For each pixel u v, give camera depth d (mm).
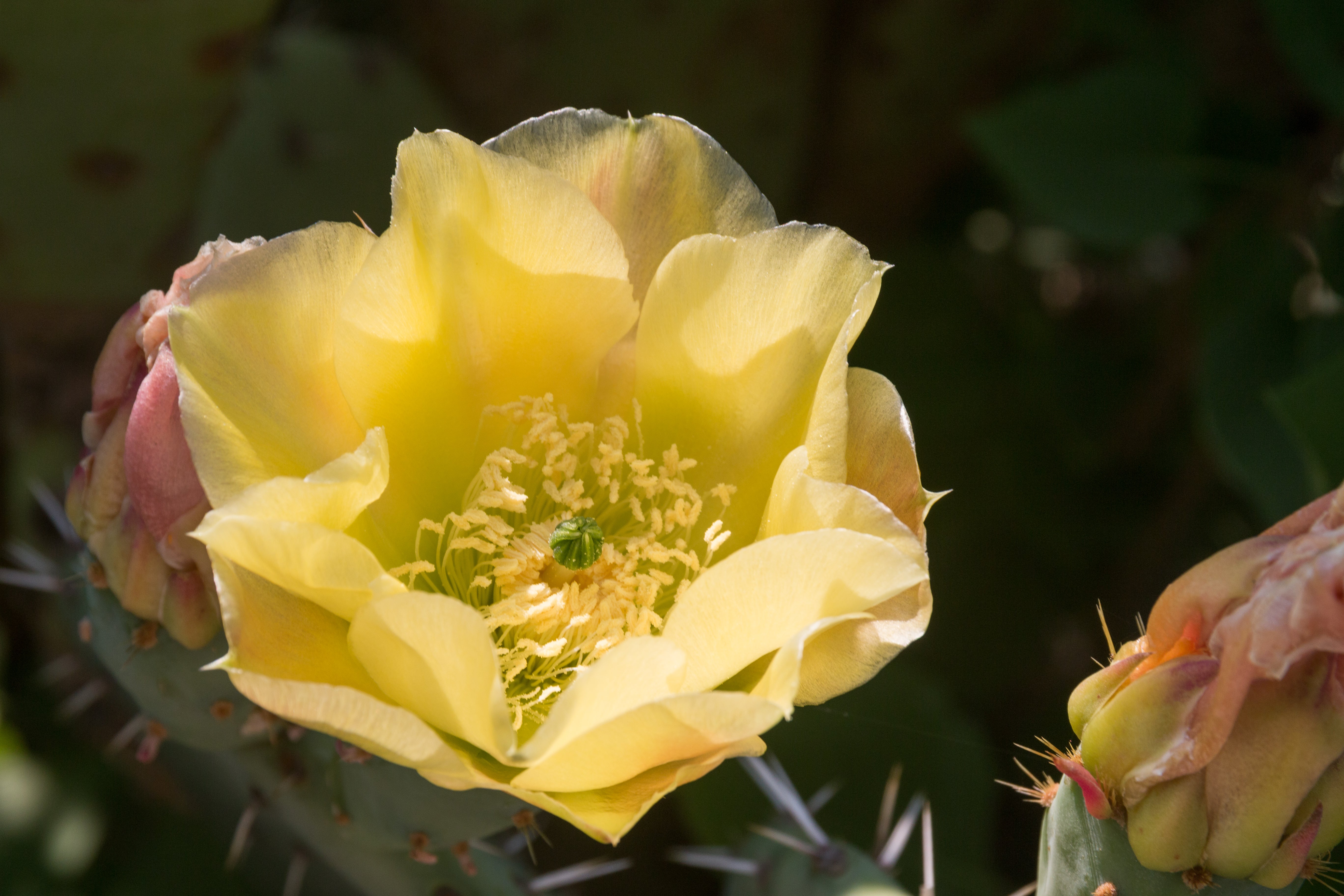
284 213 368
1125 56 397
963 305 438
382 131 373
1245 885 265
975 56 405
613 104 399
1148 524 425
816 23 397
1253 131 381
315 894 324
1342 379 317
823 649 273
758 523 290
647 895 400
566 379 294
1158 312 443
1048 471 429
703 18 390
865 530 269
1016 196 414
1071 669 420
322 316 276
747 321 285
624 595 293
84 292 380
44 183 366
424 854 289
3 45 350
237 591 261
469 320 287
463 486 296
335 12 413
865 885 302
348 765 288
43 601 382
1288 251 373
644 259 290
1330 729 258
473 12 390
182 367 267
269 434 273
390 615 259
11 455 398
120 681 295
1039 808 407
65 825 384
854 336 276
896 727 363
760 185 414
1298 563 256
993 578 422
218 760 309
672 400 293
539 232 282
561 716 258
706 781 359
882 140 415
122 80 358
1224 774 261
